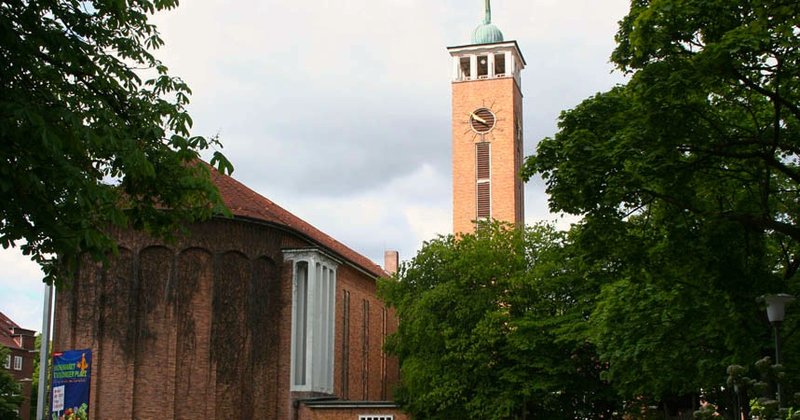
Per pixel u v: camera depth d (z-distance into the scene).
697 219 20.98
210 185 16.16
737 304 21.19
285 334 52.03
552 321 42.25
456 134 74.69
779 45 17.19
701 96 18.61
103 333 45.41
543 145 21.12
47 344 30.80
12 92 12.64
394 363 73.88
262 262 51.19
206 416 46.72
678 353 27.61
